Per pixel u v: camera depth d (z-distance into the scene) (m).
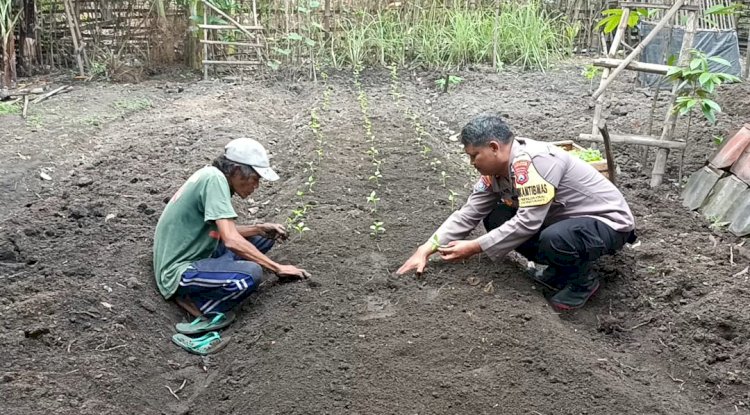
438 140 7.66
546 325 4.13
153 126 8.06
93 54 10.63
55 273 4.65
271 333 4.18
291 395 3.68
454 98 9.48
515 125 8.22
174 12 10.98
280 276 4.55
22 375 3.68
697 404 3.78
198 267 4.36
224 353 4.17
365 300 4.41
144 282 4.61
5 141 7.42
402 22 11.53
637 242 5.29
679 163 6.79
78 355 3.91
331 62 11.00
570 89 9.82
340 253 4.94
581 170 4.35
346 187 6.10
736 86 9.23
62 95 9.36
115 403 3.64
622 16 6.47
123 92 9.59
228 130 7.93
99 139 7.71
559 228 4.26
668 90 9.50
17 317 4.13
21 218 5.57
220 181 4.32
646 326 4.41
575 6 12.11
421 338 4.02
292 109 9.08
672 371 4.03
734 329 4.28
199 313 4.45
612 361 3.98
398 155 6.91
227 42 10.38
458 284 4.50
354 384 3.72
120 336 4.09
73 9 10.36
